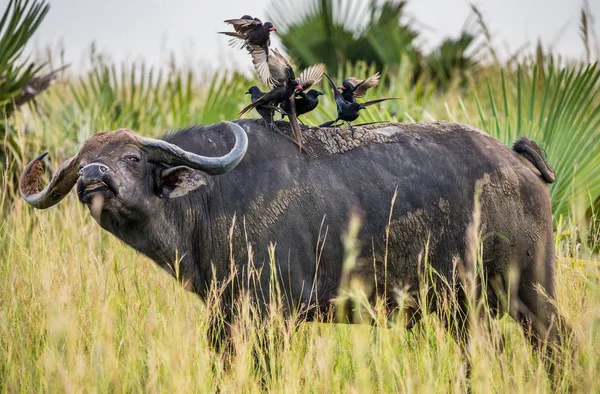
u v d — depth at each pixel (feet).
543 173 74.54
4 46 104.37
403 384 61.21
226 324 70.03
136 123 121.39
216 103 124.06
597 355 66.74
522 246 72.79
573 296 75.61
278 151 70.38
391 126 74.49
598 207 94.43
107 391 61.57
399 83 133.69
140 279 78.13
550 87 104.06
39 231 87.20
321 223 69.72
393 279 72.54
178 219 68.85
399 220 71.00
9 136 104.47
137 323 70.59
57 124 117.08
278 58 68.08
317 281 70.85
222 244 69.21
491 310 75.10
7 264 82.17
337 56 168.25
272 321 64.54
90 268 77.56
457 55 171.83
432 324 73.10
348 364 68.08
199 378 60.70
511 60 133.39
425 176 71.67
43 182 103.24
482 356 65.21
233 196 69.10
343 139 72.38
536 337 72.64
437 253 72.54
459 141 73.51
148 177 65.72
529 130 98.17
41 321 70.23
